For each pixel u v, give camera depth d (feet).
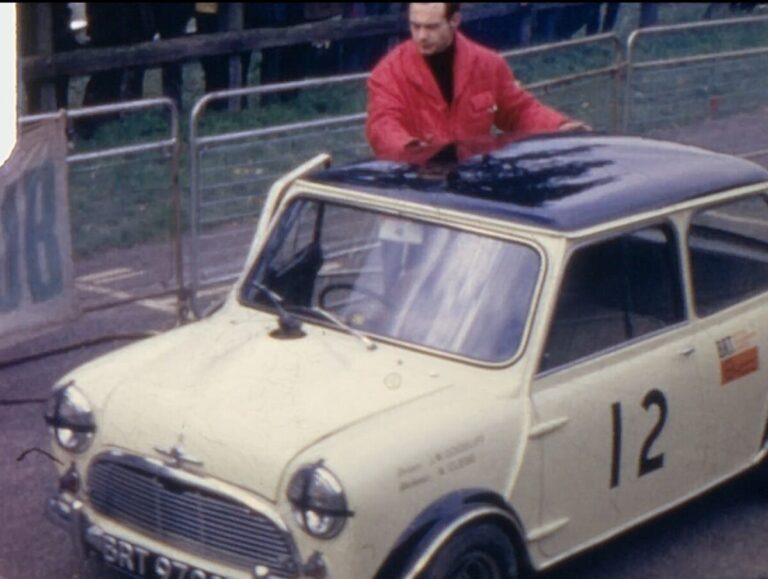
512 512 19.15
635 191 21.70
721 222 22.94
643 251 21.49
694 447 22.27
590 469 20.42
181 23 57.57
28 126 29.55
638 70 43.39
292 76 58.44
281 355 19.94
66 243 30.83
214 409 18.67
